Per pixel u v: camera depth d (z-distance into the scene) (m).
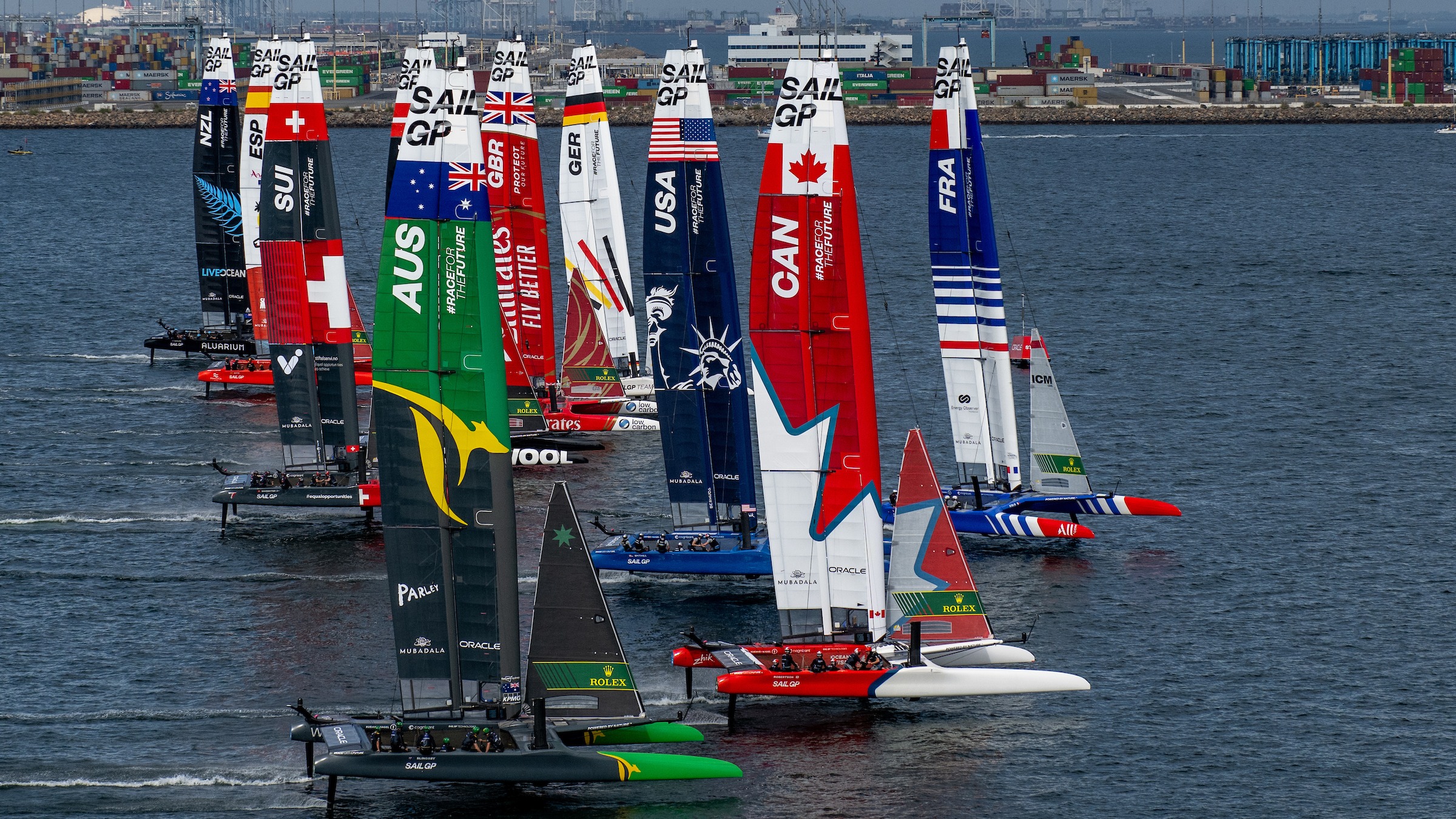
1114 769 169.38
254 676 192.62
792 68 183.62
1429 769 169.00
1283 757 172.00
